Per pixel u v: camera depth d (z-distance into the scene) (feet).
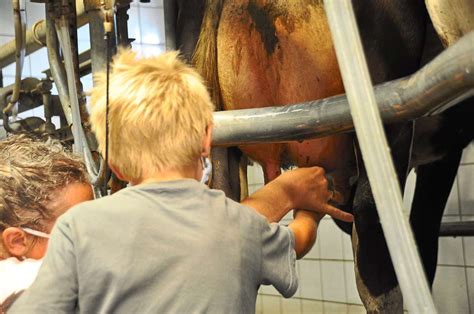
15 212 3.12
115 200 2.92
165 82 2.98
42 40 8.77
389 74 5.06
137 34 13.64
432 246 7.42
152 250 2.80
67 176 3.24
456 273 10.12
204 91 3.09
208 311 2.76
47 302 2.74
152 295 2.76
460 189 9.97
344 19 2.56
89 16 5.80
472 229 8.34
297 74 5.13
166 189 2.93
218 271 2.82
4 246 3.15
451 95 3.08
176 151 2.97
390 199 2.46
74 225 2.86
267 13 5.15
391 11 5.00
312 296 12.50
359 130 2.52
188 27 5.75
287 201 4.09
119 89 2.99
